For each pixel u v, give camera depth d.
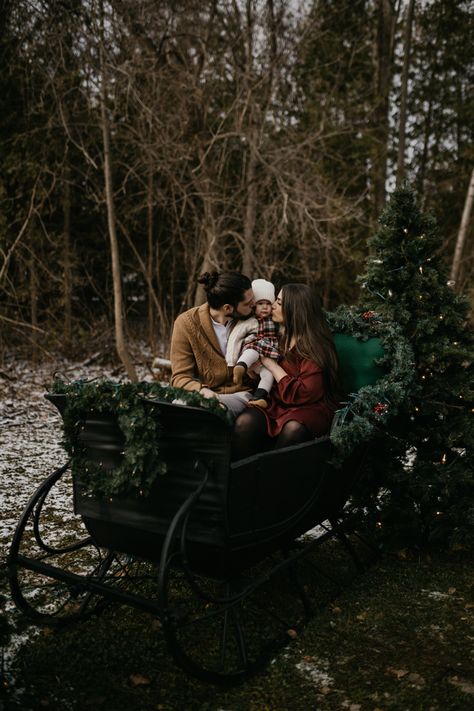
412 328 3.35
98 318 11.22
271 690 2.24
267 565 3.24
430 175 12.58
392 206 3.46
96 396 2.31
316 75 10.57
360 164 11.09
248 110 8.74
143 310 12.33
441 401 3.38
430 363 3.31
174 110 8.57
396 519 3.40
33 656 2.41
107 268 10.69
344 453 2.74
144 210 10.70
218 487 2.24
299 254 9.84
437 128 12.62
